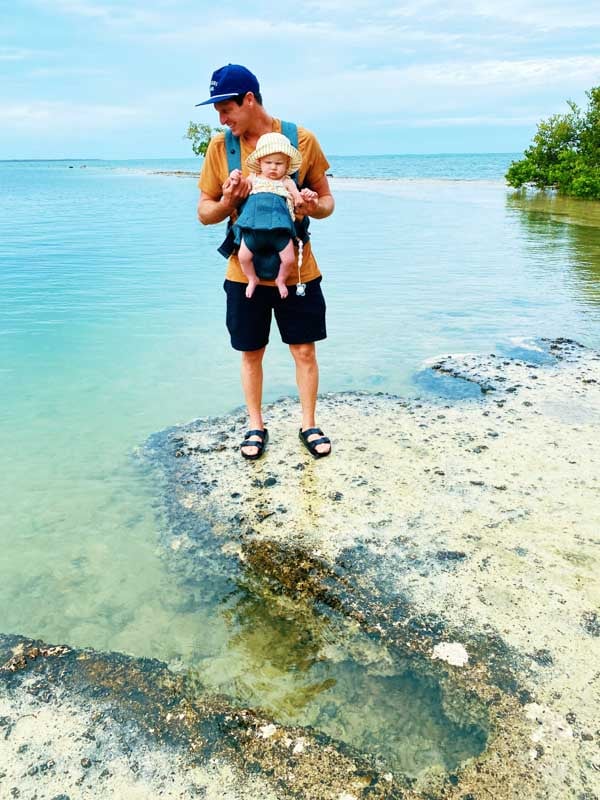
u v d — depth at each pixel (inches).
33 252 451.8
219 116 129.0
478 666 91.2
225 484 140.3
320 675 91.1
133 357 223.8
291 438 161.0
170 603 106.0
